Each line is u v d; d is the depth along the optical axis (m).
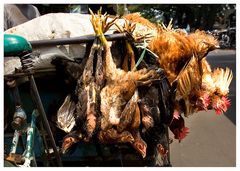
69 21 2.30
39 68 2.18
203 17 19.27
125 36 2.05
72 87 2.17
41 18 2.32
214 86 2.54
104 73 2.00
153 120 2.08
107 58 2.00
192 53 2.30
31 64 1.75
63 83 2.29
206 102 2.43
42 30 2.27
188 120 5.72
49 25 2.29
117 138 2.01
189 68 2.30
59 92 2.33
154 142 2.17
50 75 2.25
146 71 2.04
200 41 2.39
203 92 2.46
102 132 2.00
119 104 2.00
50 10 4.86
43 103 2.34
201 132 5.20
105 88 2.01
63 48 2.26
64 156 2.43
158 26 2.50
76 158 2.43
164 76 2.13
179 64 2.27
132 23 2.32
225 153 4.47
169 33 2.31
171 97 2.20
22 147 2.20
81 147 2.41
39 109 1.85
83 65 2.11
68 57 2.24
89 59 2.01
